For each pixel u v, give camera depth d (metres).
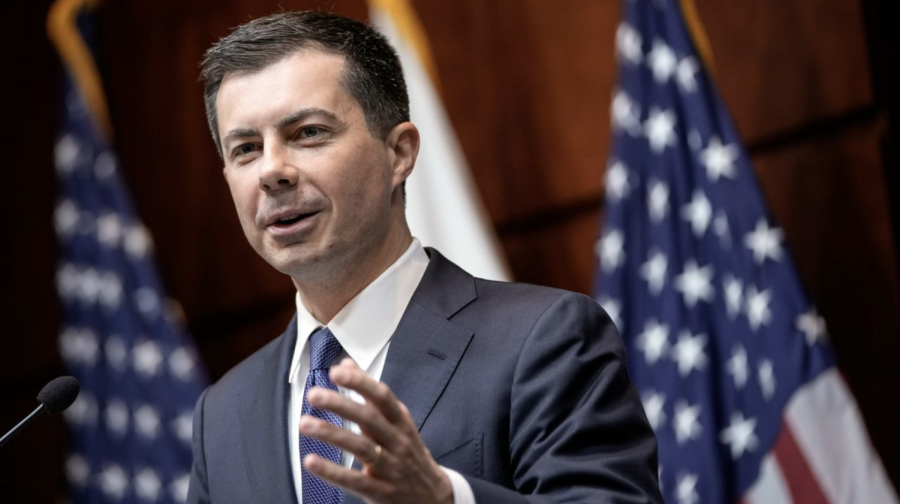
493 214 14.11
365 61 6.00
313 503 5.59
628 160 13.34
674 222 13.00
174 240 15.86
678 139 13.23
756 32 13.02
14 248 16.39
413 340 5.77
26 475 15.79
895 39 12.30
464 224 13.95
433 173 14.14
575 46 13.98
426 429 5.46
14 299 16.30
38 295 16.22
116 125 16.38
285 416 6.03
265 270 15.39
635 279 13.02
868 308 12.20
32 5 16.77
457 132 14.36
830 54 12.56
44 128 16.53
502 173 14.15
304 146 5.73
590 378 5.45
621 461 5.12
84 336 15.79
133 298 15.78
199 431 6.48
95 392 15.59
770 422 12.15
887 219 12.12
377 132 5.95
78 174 16.30
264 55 5.85
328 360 5.97
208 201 15.77
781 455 12.02
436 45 14.60
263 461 5.91
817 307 12.47
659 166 13.23
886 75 12.28
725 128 13.02
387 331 5.95
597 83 13.81
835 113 12.52
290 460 5.92
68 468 15.50
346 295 6.04
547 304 5.73
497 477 5.33
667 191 13.12
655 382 12.71
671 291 12.85
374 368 5.89
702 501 12.20
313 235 5.70
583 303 5.75
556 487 5.00
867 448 11.73
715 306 12.66
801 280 12.34
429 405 5.52
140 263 15.88
